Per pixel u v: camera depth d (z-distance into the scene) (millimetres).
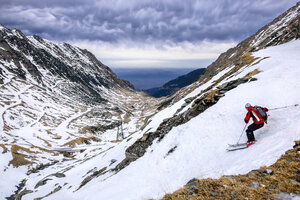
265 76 19562
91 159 69562
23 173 103062
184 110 26984
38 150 135000
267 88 16750
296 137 9625
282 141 9961
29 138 156875
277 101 14445
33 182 88312
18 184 90875
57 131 189125
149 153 24141
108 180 26938
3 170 98938
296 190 6527
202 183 9008
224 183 8336
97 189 26031
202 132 17547
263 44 79562
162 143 22953
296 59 22219
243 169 9281
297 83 15539
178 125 24078
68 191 42062
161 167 17812
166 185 13680
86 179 41219
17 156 116438
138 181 17875
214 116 18375
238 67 32938
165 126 27344
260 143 11094
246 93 18094
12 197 77000
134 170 21984
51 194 45938
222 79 34312
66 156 134500
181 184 12422
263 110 11430
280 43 51781
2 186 83938
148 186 15406
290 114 12242
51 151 138125
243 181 8055
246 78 21828
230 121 16031
